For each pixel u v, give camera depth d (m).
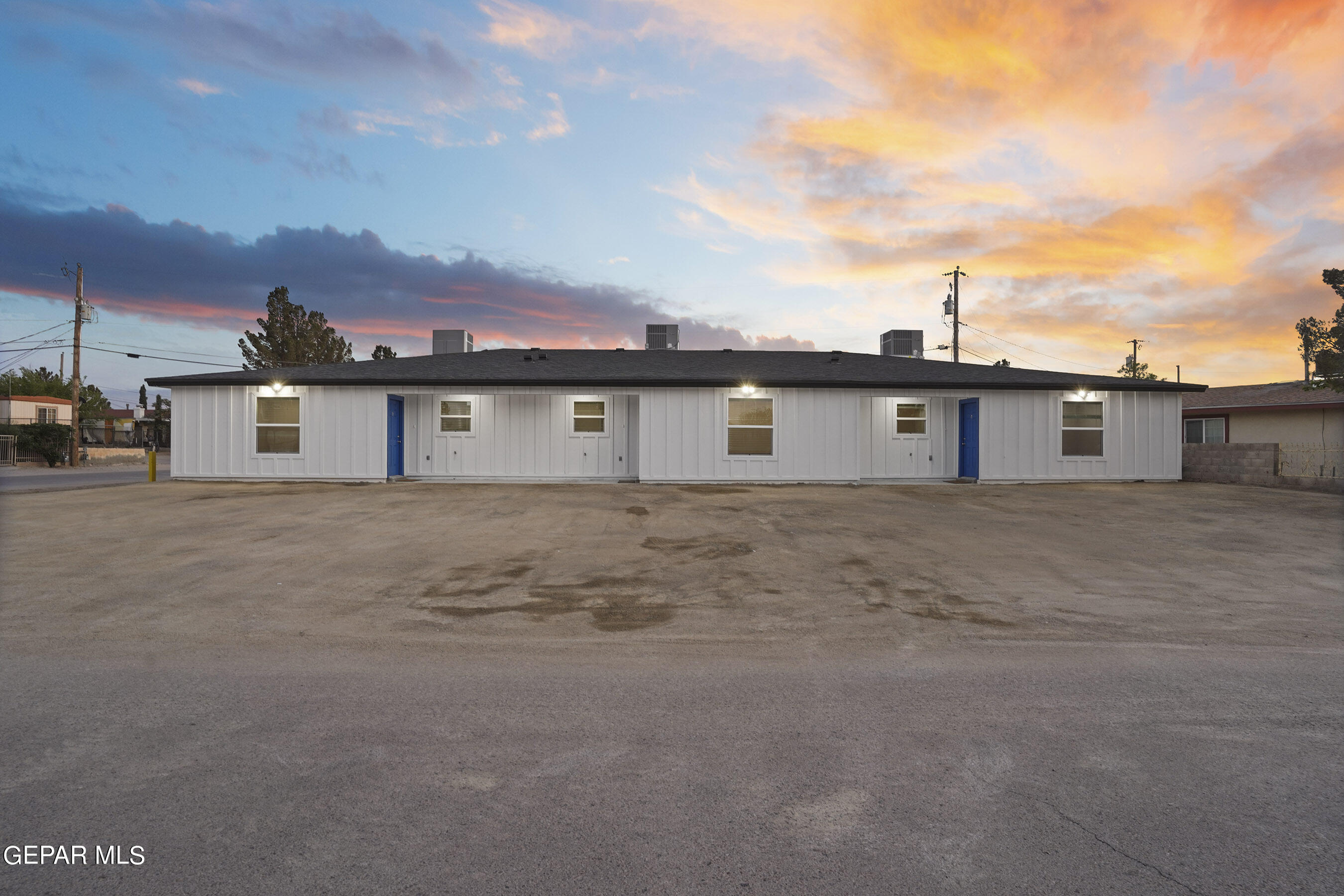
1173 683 3.77
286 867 2.10
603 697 3.51
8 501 11.91
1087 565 6.94
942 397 16.89
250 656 4.12
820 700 3.49
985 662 4.09
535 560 7.04
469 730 3.10
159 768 2.71
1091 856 2.21
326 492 13.58
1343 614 5.22
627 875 2.09
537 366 17.75
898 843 2.27
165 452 37.66
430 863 2.13
